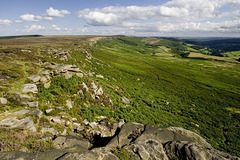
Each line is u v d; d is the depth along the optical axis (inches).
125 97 1244.5
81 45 3518.7
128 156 335.6
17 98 508.4
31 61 942.4
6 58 845.8
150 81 2353.6
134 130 461.1
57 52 1556.3
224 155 350.0
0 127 362.0
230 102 1916.8
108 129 629.6
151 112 1132.5
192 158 333.7
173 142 390.3
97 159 294.8
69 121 546.6
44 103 577.9
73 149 323.9
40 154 285.7
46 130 429.1
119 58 4079.7
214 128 1127.6
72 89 767.1
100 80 1408.7
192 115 1298.0
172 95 1851.6
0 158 253.9
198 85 2655.0
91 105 776.9
